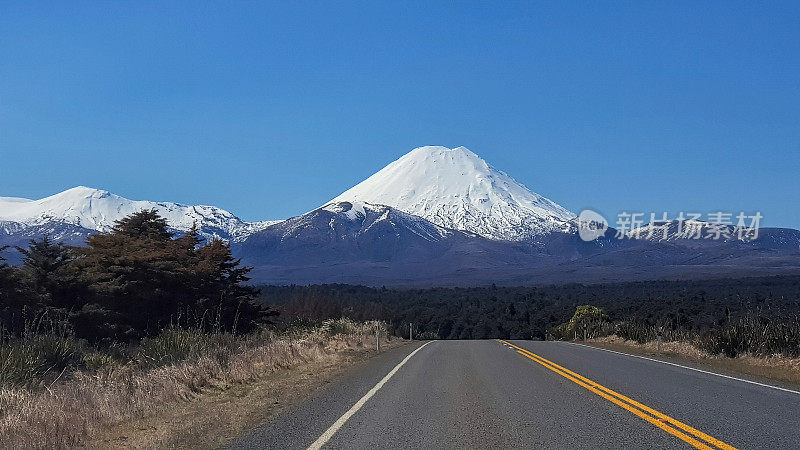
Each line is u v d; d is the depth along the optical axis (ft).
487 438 30.53
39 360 50.67
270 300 305.32
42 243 129.49
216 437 31.63
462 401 41.57
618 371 59.88
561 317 269.64
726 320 130.52
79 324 118.52
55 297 124.57
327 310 207.10
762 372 62.59
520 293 459.73
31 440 29.96
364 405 40.37
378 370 61.87
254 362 62.08
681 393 44.88
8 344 54.19
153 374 49.16
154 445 30.01
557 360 72.38
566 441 29.84
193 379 48.98
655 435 31.01
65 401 36.88
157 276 130.72
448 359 74.18
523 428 32.76
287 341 83.41
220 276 153.17
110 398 39.04
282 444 29.71
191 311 132.05
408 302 368.68
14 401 38.32
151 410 38.68
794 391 46.09
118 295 126.82
